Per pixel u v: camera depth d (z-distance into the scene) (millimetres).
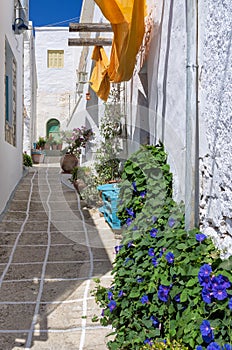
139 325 2723
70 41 7113
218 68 2676
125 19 4395
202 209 3064
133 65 4594
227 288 2092
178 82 3643
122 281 3248
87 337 3182
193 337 2100
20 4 8953
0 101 6762
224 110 2584
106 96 7352
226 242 2631
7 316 3486
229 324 1969
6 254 5039
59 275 4359
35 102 20609
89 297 3814
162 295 2520
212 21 2771
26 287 4062
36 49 20766
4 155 7250
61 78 20906
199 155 3084
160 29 4301
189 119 3051
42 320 3432
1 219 6500
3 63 7105
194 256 2486
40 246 5336
